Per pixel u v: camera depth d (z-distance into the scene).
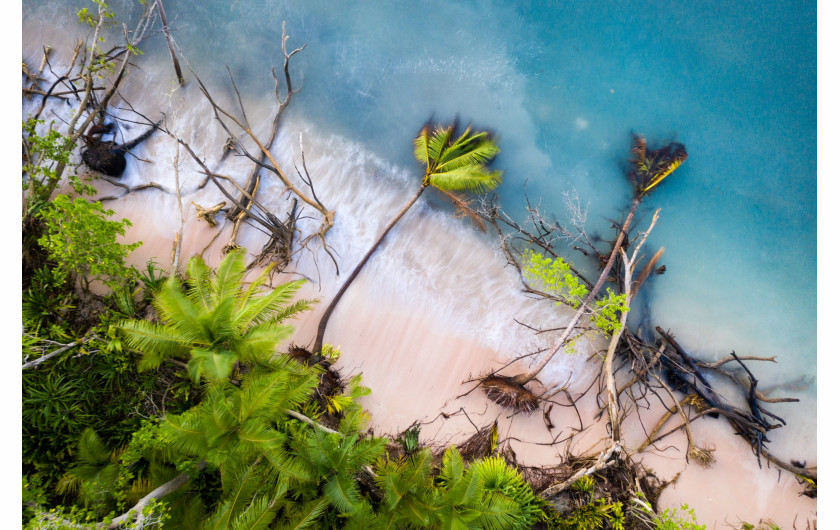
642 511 11.05
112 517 8.71
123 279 11.30
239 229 13.05
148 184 13.13
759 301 13.20
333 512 9.72
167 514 8.30
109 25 13.64
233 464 8.59
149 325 8.95
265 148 13.45
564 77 13.80
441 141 12.04
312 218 13.29
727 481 12.52
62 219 9.85
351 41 13.86
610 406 11.57
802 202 13.33
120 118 13.39
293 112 13.71
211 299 9.34
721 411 12.49
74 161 12.98
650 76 13.75
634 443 12.67
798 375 12.93
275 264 12.91
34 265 11.20
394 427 12.59
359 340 12.96
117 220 13.02
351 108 13.78
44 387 9.74
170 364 10.81
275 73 13.79
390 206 13.54
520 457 12.48
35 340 9.58
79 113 11.79
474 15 13.88
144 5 13.66
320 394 11.59
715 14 13.69
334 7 13.88
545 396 12.78
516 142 13.70
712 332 13.13
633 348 12.28
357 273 12.88
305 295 13.04
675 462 12.57
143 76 13.62
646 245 13.34
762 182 13.44
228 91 13.76
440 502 8.98
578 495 11.12
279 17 13.84
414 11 13.90
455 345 12.99
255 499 8.46
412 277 13.22
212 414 8.27
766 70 13.57
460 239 13.38
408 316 13.09
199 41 13.77
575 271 12.37
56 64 13.62
